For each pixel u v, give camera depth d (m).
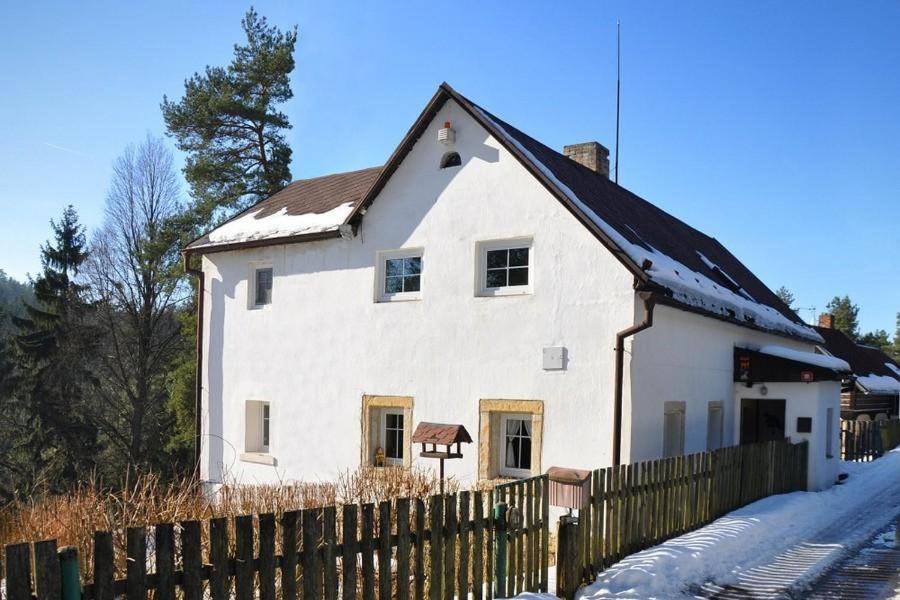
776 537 9.95
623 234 11.53
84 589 3.82
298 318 14.17
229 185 28.38
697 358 12.71
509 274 11.75
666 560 7.93
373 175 16.25
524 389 11.20
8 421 33.38
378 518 5.41
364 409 13.02
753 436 15.70
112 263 29.28
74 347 31.05
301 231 13.96
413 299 12.67
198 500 8.23
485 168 11.92
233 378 15.15
